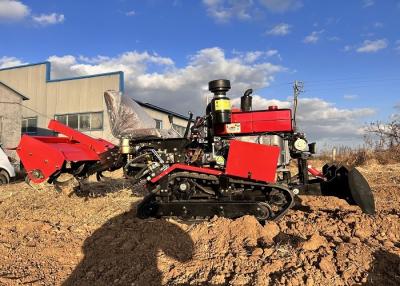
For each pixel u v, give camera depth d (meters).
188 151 6.36
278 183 5.89
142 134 6.69
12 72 26.08
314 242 4.69
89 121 23.83
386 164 17.33
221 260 4.50
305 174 6.21
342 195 6.09
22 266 4.74
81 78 24.11
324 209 7.00
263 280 3.93
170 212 6.05
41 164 6.64
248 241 4.98
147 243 5.16
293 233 5.33
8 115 20.02
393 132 19.72
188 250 4.90
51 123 7.34
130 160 6.40
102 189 9.98
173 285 4.03
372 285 3.83
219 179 5.93
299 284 3.83
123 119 6.98
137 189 9.48
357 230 5.24
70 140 7.28
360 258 4.30
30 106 25.39
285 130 6.04
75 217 6.96
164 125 25.33
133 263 4.61
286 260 4.33
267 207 5.82
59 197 8.78
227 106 6.04
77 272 4.54
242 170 5.75
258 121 6.07
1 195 10.09
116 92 7.17
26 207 8.02
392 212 6.58
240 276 4.04
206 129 6.36
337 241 4.87
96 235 5.75
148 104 23.22
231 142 5.78
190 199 6.13
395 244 4.88
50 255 5.07
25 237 5.81
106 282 4.25
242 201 5.90
